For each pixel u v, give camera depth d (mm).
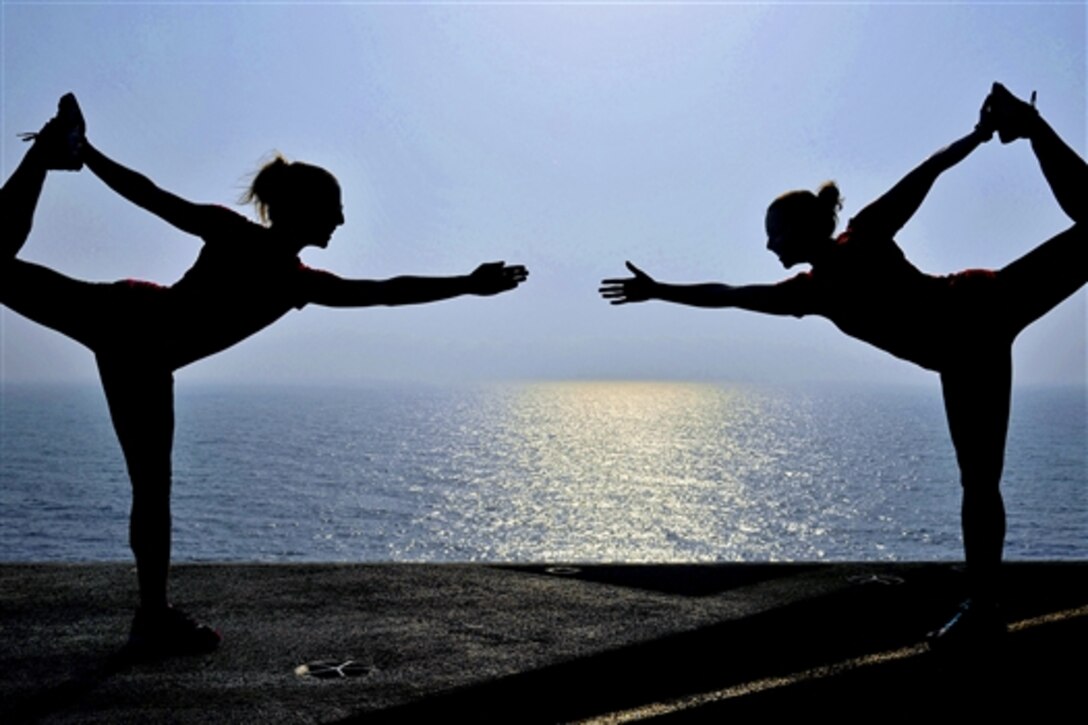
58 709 2971
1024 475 130000
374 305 3674
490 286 3660
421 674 3305
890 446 195875
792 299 3688
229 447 192625
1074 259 3535
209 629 3654
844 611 4094
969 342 3609
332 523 97125
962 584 4602
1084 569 4789
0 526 94875
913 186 3520
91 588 4559
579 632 3803
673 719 2932
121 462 163750
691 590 4539
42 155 3346
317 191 3555
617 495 117000
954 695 3373
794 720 3162
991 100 3629
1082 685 3539
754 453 179500
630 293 3818
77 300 3502
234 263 3531
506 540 88125
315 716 2916
